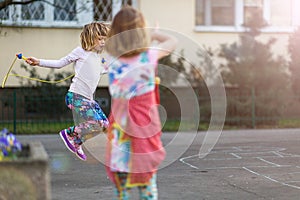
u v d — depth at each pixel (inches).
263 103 508.7
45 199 134.8
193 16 597.9
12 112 505.0
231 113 508.4
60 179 281.4
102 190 256.2
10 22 545.3
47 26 563.5
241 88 511.8
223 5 616.1
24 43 556.1
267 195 247.1
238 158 350.3
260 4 622.5
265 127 508.1
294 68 520.4
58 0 566.9
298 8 623.8
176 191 255.1
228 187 264.2
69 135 285.6
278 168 315.3
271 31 612.4
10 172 133.6
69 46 570.9
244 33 519.2
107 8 581.3
